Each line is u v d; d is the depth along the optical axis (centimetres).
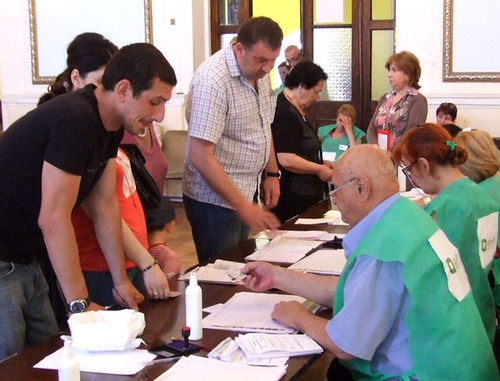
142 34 788
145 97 207
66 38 815
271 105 355
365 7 725
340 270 266
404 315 191
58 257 210
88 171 217
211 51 794
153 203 295
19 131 211
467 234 262
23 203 216
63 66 820
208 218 342
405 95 518
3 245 220
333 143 588
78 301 212
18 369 180
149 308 230
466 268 263
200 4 782
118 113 212
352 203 206
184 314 224
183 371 176
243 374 175
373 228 198
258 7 771
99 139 213
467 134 310
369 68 733
